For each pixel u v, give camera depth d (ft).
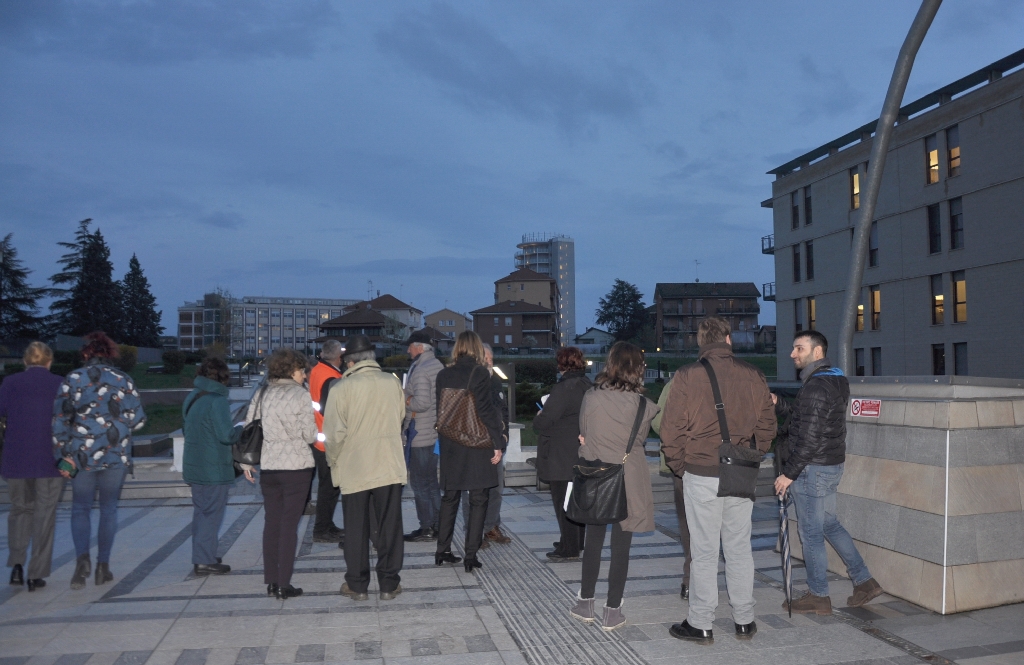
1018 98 96.07
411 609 16.65
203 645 14.28
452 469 19.99
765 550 22.07
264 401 17.69
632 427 15.26
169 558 21.50
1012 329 97.50
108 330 242.99
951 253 106.93
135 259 298.97
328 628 15.31
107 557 18.72
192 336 460.55
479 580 19.11
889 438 17.49
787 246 148.66
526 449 38.65
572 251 633.61
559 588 18.38
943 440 15.96
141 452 38.91
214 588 18.34
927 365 111.65
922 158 112.16
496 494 23.16
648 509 15.37
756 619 15.81
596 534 15.70
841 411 15.74
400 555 17.65
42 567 18.11
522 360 132.67
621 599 15.34
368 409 17.48
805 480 15.96
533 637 14.80
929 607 15.90
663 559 21.47
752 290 319.06
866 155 124.47
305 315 511.81
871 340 123.65
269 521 17.69
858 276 22.17
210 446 19.48
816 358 16.30
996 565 15.98
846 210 130.00
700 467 14.37
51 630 15.14
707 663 13.34
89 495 18.40
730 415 14.20
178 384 130.21
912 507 16.53
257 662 13.41
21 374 18.43
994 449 16.31
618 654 13.84
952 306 107.24
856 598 16.22
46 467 18.17
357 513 17.51
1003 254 98.53
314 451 23.31
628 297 387.14
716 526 14.43
